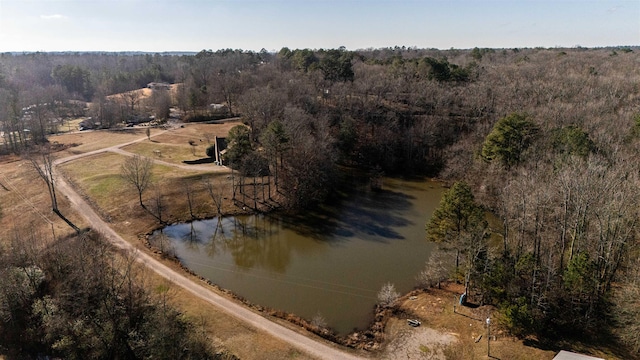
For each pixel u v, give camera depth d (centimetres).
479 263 4234
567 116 7138
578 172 4497
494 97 9131
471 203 4528
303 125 8200
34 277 3969
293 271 5278
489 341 3641
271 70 13362
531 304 3791
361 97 10688
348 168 9244
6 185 7669
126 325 3641
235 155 7775
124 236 5941
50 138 10944
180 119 12900
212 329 3894
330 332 4006
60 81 17538
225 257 5681
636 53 15212
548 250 4369
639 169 5175
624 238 3884
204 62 18750
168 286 4625
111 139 10688
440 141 9150
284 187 7469
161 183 7462
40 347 3612
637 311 3331
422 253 5725
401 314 4281
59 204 6794
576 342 3612
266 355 3578
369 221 6781
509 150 6394
